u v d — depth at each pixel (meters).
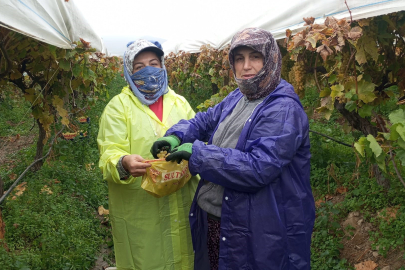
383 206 3.83
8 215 4.02
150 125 2.58
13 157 7.16
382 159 2.17
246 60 2.07
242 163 1.90
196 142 2.05
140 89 2.57
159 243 2.63
